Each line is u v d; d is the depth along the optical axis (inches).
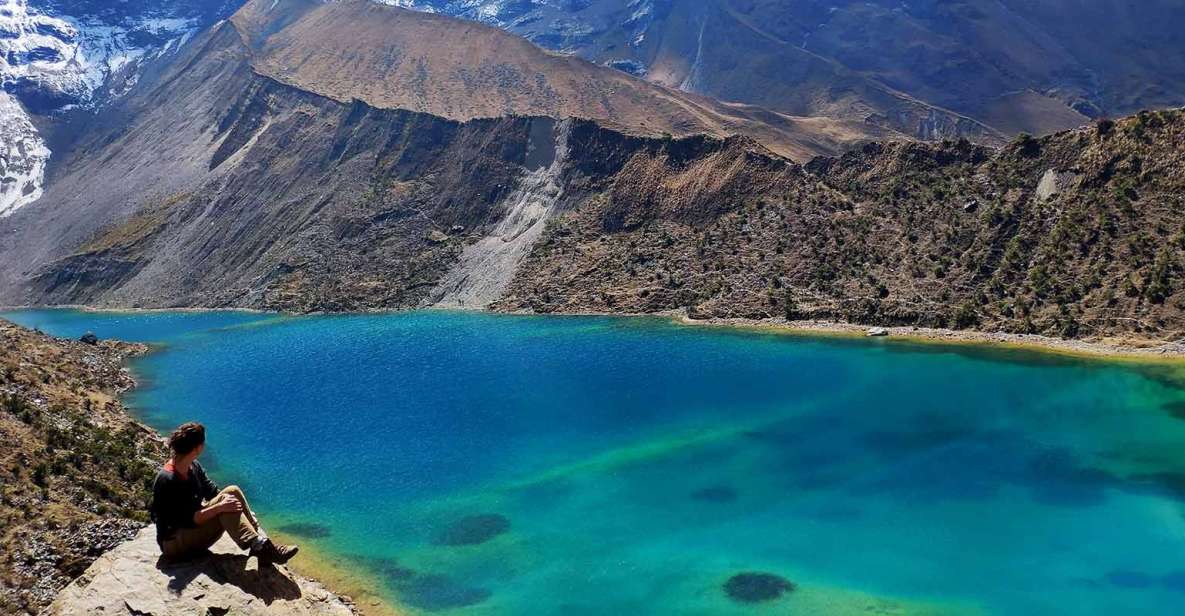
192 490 551.5
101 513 1654.8
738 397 2787.9
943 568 1578.5
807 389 2834.6
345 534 1833.2
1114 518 1770.4
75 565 1454.2
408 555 1715.1
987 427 2378.2
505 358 3548.2
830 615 1425.9
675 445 2338.8
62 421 2052.2
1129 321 3147.1
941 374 2933.1
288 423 2741.1
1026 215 3846.0
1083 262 3484.3
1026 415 2466.8
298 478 2208.4
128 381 3403.1
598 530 1806.1
